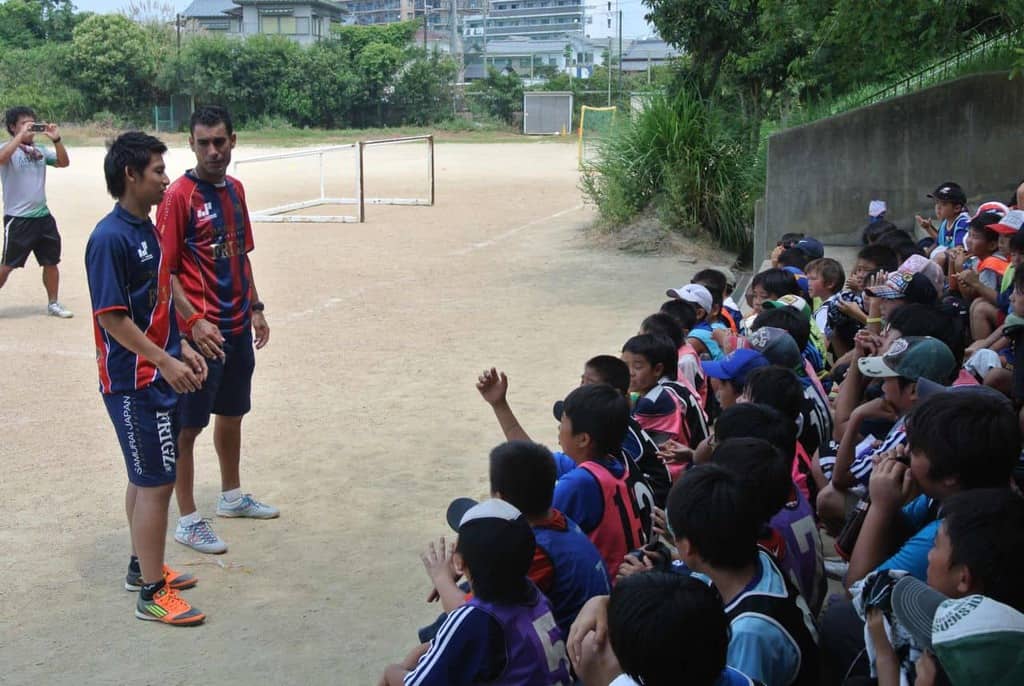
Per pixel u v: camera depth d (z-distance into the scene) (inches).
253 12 2923.2
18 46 2465.6
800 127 538.9
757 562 111.1
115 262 173.6
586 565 129.9
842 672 124.7
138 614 180.9
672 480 163.3
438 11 5118.1
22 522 221.9
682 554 111.3
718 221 641.0
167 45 2213.3
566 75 2849.4
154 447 178.9
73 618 180.2
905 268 247.1
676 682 86.0
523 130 2305.6
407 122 2308.1
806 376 186.1
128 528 219.6
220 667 164.6
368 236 696.4
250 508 226.7
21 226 424.8
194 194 209.0
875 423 176.2
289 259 600.1
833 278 277.1
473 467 256.2
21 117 419.2
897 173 529.7
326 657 167.8
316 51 2212.1
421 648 128.6
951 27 450.0
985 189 519.2
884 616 101.0
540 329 412.8
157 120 2096.5
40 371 349.4
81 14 2628.0
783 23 500.7
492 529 112.5
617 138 678.5
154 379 178.4
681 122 646.5
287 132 2043.6
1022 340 162.9
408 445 273.3
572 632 99.9
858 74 627.2
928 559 106.7
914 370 151.9
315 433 283.7
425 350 379.6
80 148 1571.1
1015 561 94.2
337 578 197.0
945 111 516.4
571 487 141.6
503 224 751.1
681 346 214.1
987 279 249.1
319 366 357.4
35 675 161.2
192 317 204.5
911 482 124.3
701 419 184.4
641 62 4018.2
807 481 166.1
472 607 112.8
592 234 681.0
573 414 145.6
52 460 261.7
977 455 113.0
